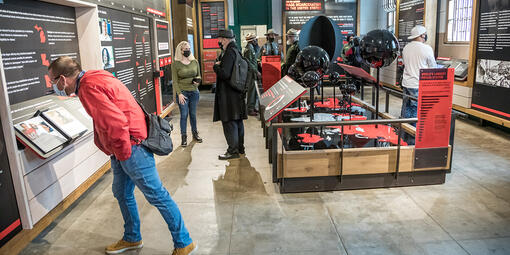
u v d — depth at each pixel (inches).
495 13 220.2
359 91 379.9
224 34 167.8
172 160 186.4
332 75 199.6
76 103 137.3
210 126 260.2
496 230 112.0
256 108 274.7
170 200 97.5
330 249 103.7
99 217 127.3
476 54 241.9
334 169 138.2
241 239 110.3
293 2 422.0
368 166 138.5
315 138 154.0
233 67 169.9
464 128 238.4
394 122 133.9
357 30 430.3
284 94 140.3
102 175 164.4
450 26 289.0
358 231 113.0
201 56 426.0
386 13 411.2
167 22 285.4
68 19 144.9
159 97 258.4
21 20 115.4
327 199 135.0
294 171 137.0
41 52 126.6
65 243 111.0
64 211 131.8
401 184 143.7
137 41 212.2
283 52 430.0
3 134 95.7
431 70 130.5
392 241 107.0
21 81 115.6
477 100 242.7
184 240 100.9
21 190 100.0
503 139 211.9
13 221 99.0
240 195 141.6
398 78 358.9
